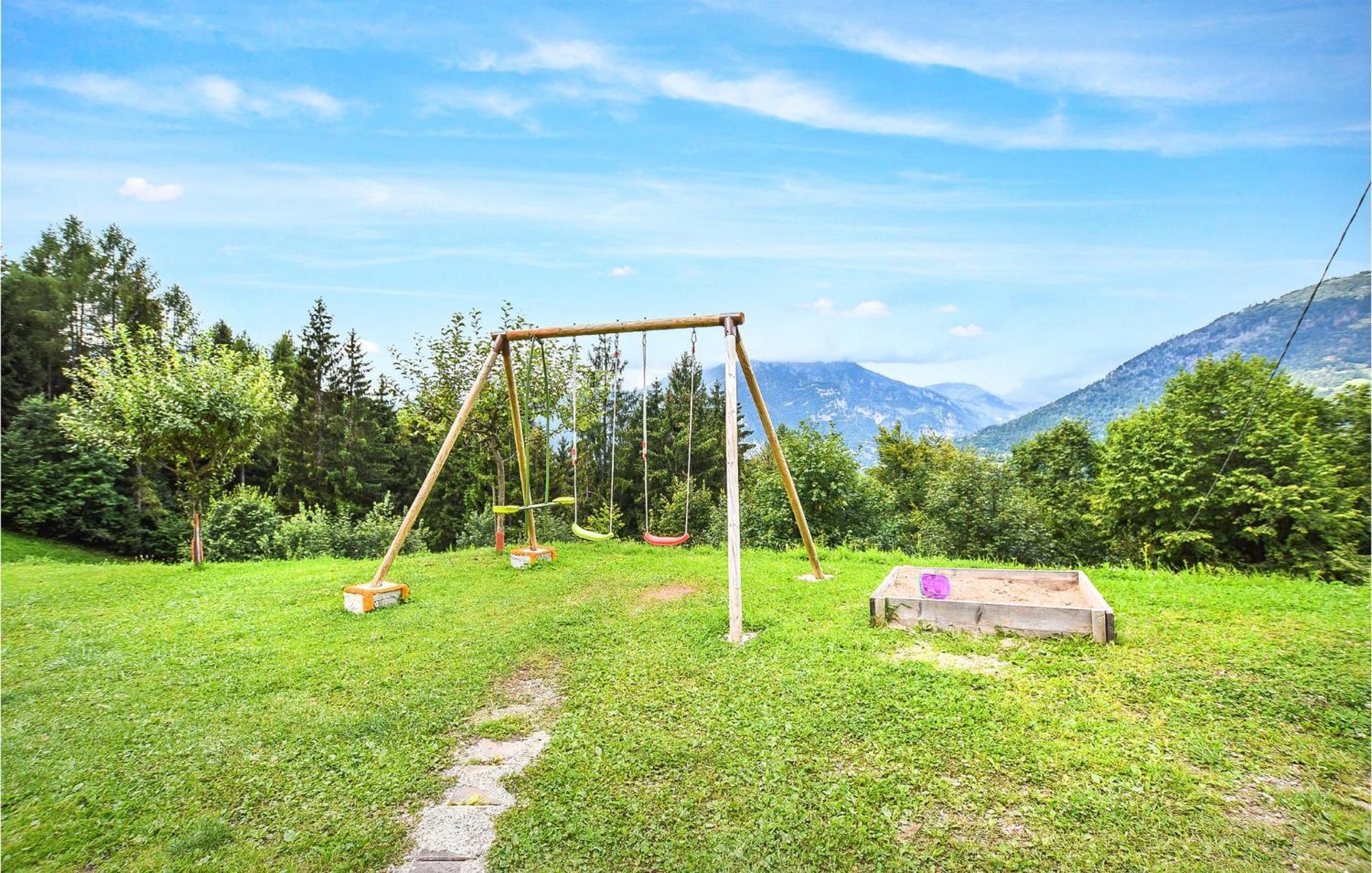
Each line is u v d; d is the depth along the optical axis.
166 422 11.67
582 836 3.72
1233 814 3.67
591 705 5.44
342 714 5.39
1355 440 22.78
